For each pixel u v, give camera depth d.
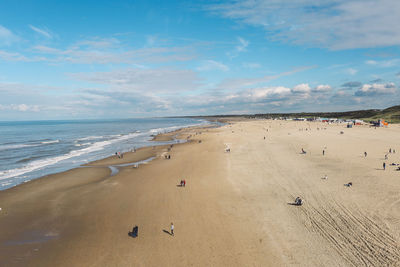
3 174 39.03
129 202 25.75
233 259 15.84
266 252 16.44
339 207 22.41
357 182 29.06
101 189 30.33
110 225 20.81
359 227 18.83
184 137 92.31
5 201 26.69
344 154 46.62
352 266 14.70
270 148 56.66
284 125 146.62
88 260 16.12
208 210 23.09
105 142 82.38
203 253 16.53
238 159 45.16
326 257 15.65
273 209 22.75
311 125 142.62
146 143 77.94
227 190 28.28
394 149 50.97
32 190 30.36
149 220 21.50
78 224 21.17
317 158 43.78
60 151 62.72
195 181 32.28
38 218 22.47
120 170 40.38
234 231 19.20
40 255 16.81
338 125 138.88
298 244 17.17
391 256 15.23
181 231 19.45
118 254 16.66
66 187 31.44
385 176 30.94
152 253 16.67
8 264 15.88
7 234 19.66
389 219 19.75
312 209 22.33
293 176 32.75
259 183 30.36
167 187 30.22
